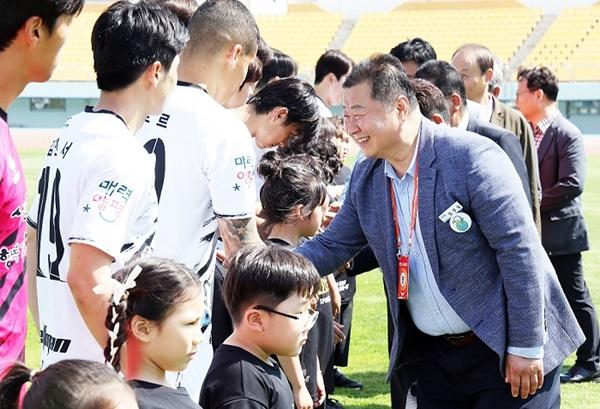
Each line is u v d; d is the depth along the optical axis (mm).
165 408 2715
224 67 3770
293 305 3172
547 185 6855
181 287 2721
